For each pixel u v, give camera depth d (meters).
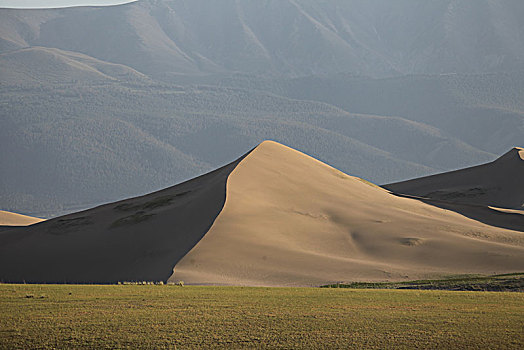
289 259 91.62
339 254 98.88
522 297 50.41
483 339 33.12
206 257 91.56
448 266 90.75
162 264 95.00
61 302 45.38
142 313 40.44
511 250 98.88
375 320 38.06
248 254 93.25
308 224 113.62
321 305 44.47
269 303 45.38
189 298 48.16
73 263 107.25
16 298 47.34
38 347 32.50
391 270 86.88
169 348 31.92
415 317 39.09
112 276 96.94
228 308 42.62
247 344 32.44
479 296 51.09
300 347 31.88
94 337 34.03
